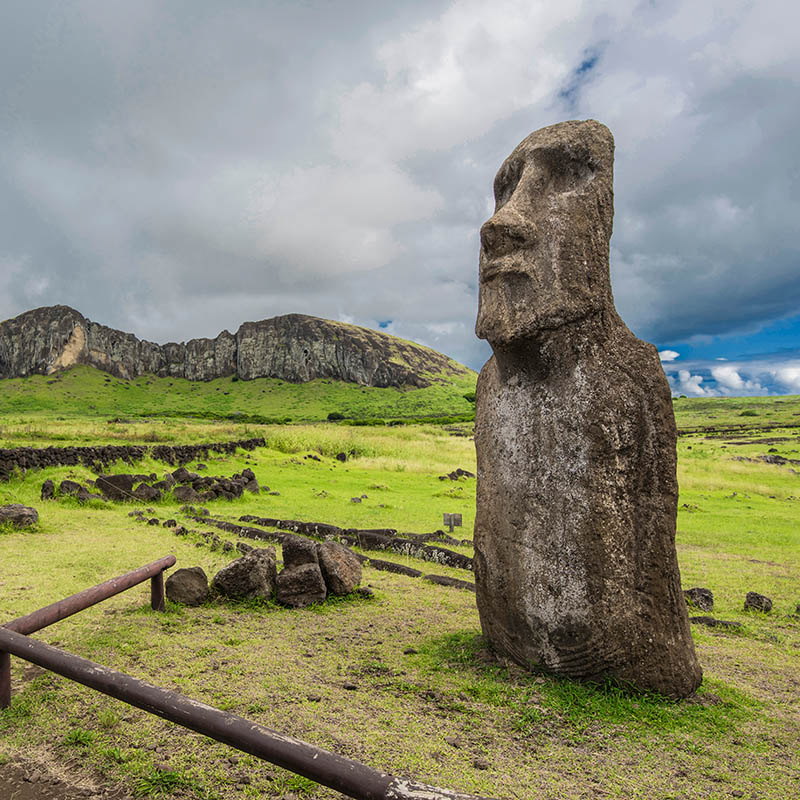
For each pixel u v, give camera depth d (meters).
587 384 4.21
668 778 3.11
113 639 4.86
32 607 5.45
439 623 5.86
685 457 34.44
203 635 5.12
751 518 15.78
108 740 3.21
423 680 4.32
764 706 4.17
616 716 3.75
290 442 28.42
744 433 60.47
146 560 7.45
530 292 4.30
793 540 12.45
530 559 4.35
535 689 4.09
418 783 1.97
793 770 3.26
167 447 18.34
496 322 4.42
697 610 7.14
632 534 4.10
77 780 2.86
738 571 9.41
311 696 3.93
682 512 16.62
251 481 15.43
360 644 5.13
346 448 29.12
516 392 4.55
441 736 3.45
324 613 6.05
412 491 18.77
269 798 2.76
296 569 6.40
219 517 11.31
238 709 3.67
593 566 4.07
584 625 4.09
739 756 3.38
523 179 4.57
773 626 6.61
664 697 4.03
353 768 2.07
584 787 2.99
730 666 5.15
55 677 3.97
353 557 7.04
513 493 4.50
